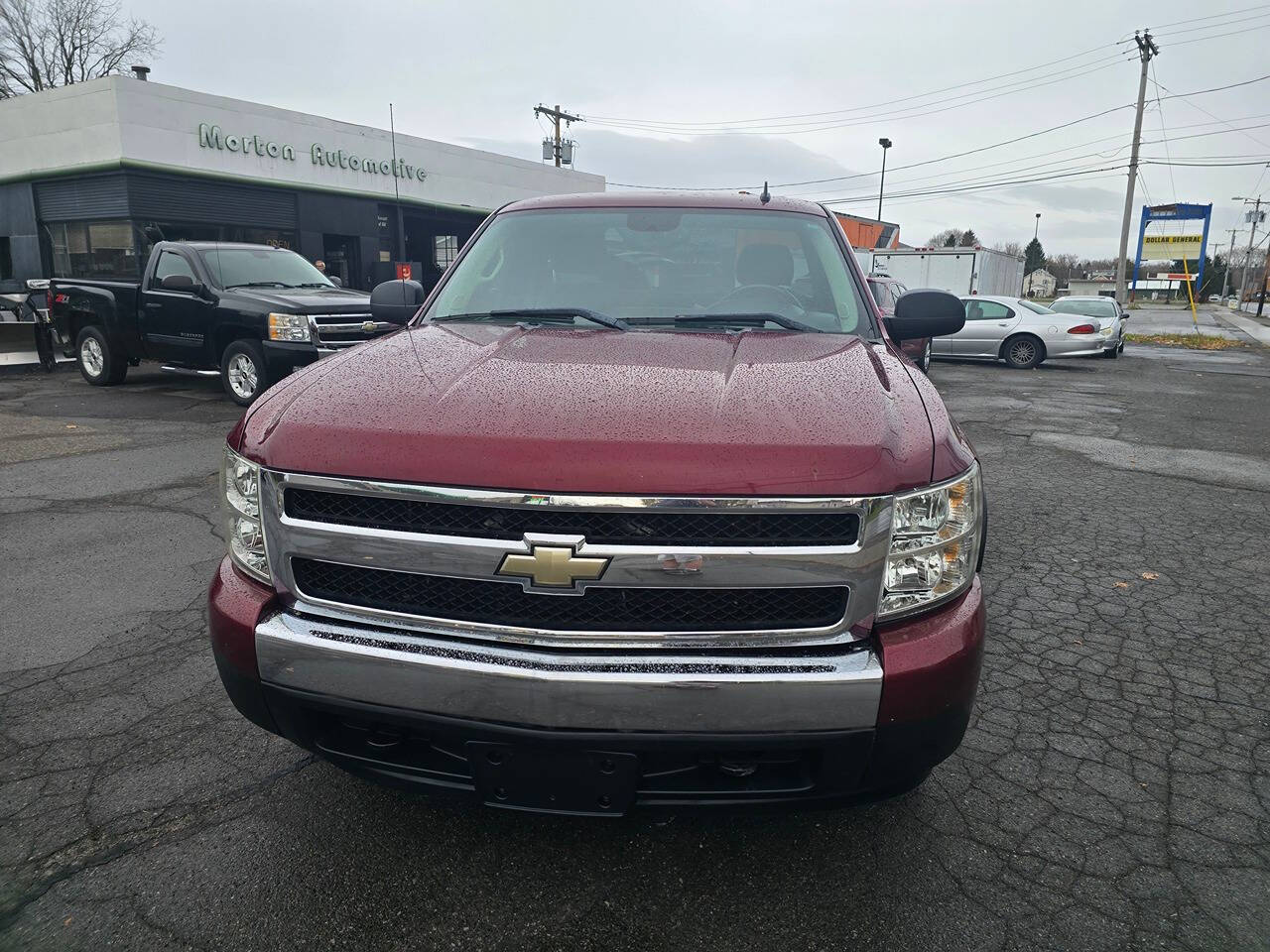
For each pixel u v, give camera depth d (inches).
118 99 756.6
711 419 76.0
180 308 399.9
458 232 1184.2
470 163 1131.3
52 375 522.6
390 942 80.1
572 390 82.4
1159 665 142.0
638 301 123.3
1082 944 80.8
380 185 1007.6
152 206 795.4
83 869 89.4
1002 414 434.3
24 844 93.0
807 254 130.0
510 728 74.0
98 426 343.6
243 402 381.7
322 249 956.6
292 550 78.8
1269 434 379.6
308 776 106.2
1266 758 114.1
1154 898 87.0
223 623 82.7
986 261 1052.5
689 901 85.8
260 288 399.2
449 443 74.2
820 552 71.7
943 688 75.1
